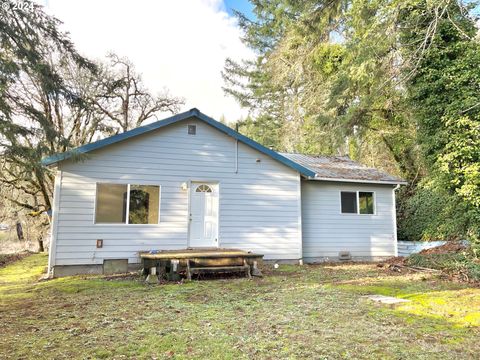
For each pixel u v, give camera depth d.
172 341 3.67
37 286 7.26
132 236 9.02
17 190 16.70
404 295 6.13
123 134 8.91
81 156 7.79
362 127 16.19
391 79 11.70
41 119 6.81
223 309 5.10
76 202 8.60
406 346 3.58
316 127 17.69
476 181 8.98
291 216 10.80
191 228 9.70
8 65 5.98
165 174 9.52
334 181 11.71
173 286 7.05
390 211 12.54
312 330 4.07
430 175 10.68
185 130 9.85
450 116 9.58
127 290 6.62
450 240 11.15
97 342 3.64
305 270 9.45
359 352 3.40
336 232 11.76
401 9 9.95
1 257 13.95
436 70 9.97
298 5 13.55
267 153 10.54
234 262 8.36
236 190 10.27
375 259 12.03
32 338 3.77
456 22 9.70
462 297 5.93
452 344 3.66
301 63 17.56
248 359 3.21
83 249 8.56
